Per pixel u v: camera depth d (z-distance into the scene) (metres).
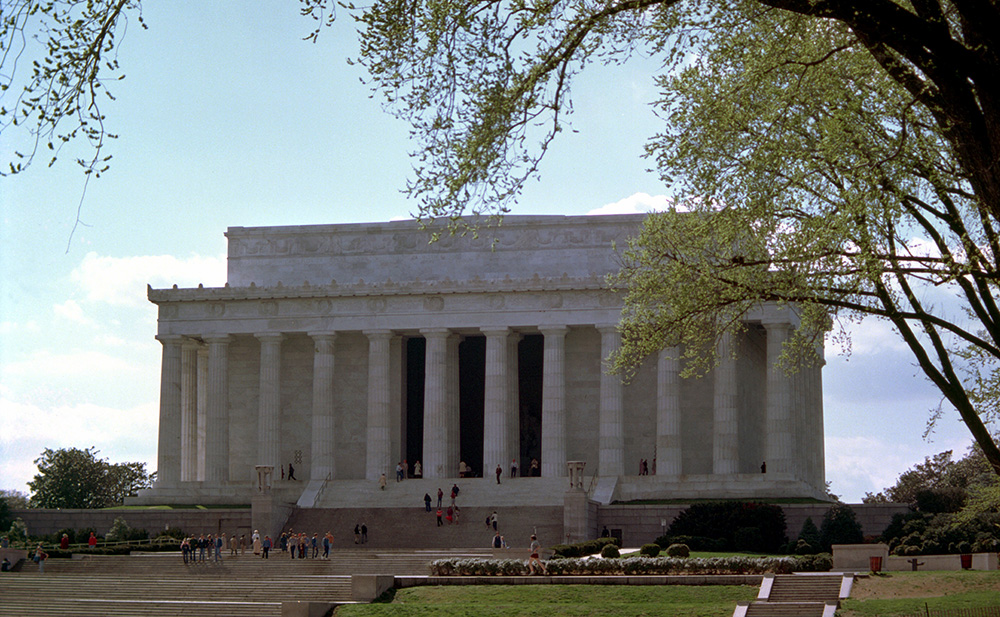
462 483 95.00
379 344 101.31
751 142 31.38
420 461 110.69
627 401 102.69
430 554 73.12
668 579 55.72
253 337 105.88
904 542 74.44
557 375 98.19
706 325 34.84
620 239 104.50
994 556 60.31
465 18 24.53
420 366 112.06
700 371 101.69
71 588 63.72
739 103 30.72
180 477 103.00
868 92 30.02
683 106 32.72
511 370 102.81
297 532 88.81
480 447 114.31
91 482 132.75
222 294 103.12
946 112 22.80
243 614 55.53
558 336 98.69
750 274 32.72
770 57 28.52
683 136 32.72
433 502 94.25
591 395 103.12
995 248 27.75
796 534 82.50
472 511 89.75
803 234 30.58
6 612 57.78
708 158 32.06
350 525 88.81
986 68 21.22
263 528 86.94
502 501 92.56
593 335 103.94
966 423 31.23
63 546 83.00
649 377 102.69
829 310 33.59
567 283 98.56
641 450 101.75
